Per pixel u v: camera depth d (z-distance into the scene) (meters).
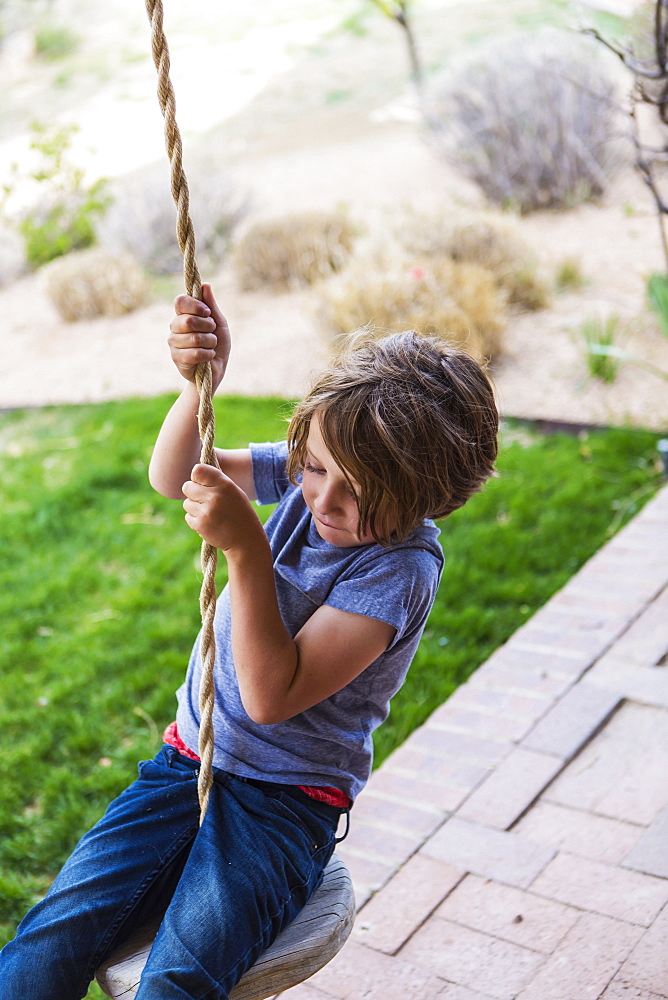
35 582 4.07
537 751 2.65
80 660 3.46
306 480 1.43
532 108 8.11
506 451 4.63
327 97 14.20
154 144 13.93
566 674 2.96
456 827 2.42
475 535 3.93
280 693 1.33
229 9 21.52
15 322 8.49
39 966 1.33
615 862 2.27
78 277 8.09
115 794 2.79
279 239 7.75
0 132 16.58
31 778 2.88
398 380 1.38
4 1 21.48
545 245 7.36
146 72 18.16
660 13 2.79
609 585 3.42
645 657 2.98
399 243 6.66
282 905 1.35
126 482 4.96
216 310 1.46
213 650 1.39
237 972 1.28
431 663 3.17
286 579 1.49
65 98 17.69
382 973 2.04
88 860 1.42
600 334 5.48
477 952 2.07
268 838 1.39
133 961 1.36
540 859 2.30
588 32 3.06
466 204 8.59
